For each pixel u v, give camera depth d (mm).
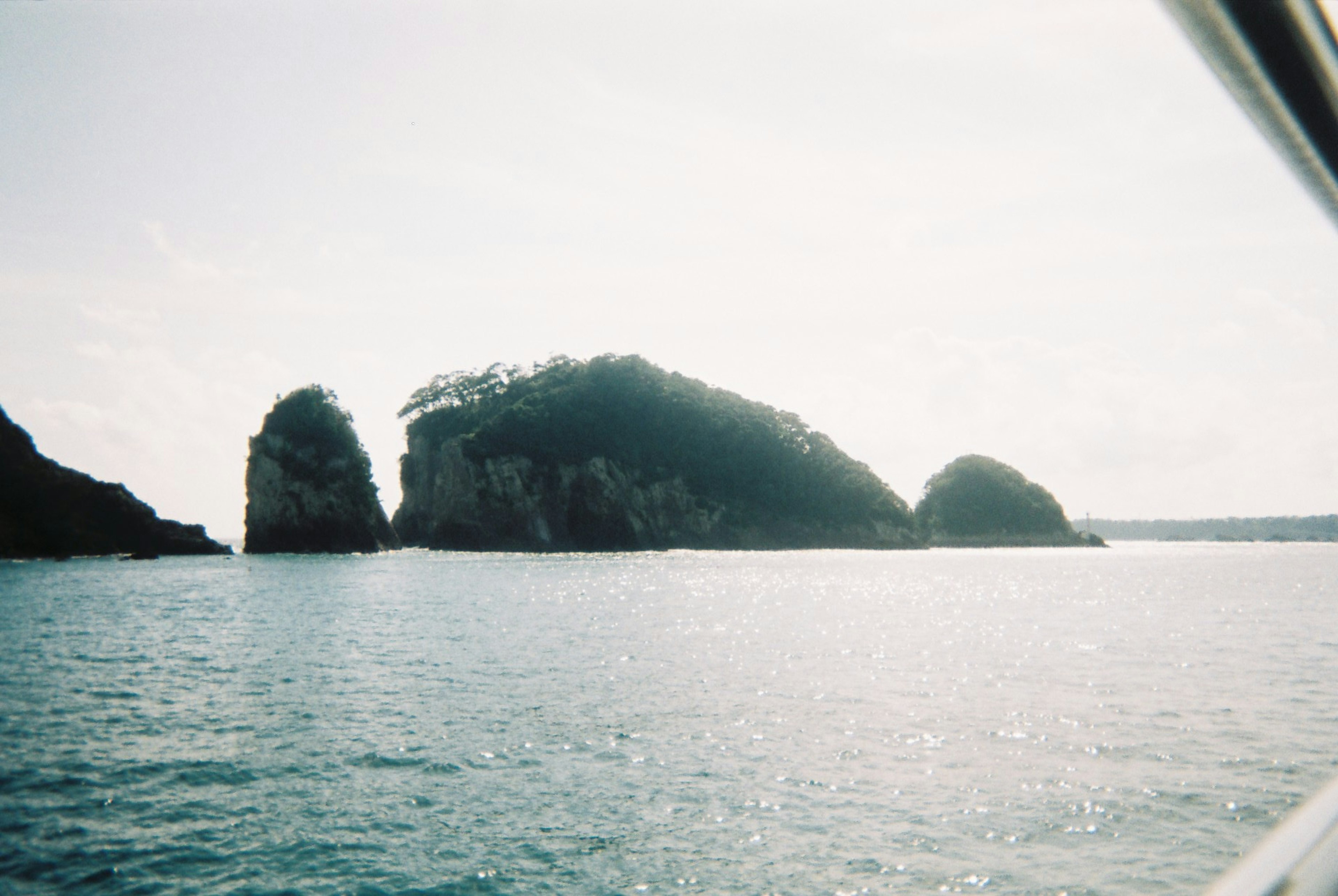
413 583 81750
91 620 51250
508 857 14945
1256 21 2246
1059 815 16328
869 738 21703
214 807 17219
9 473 131125
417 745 21438
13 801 17500
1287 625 45906
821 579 89062
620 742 21547
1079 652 36156
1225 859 14484
